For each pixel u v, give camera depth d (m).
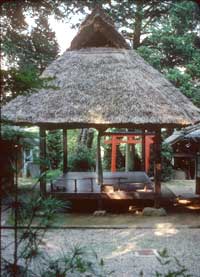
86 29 11.76
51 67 11.32
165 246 7.45
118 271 5.93
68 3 14.13
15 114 9.67
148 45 19.66
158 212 10.12
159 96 10.19
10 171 2.88
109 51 11.62
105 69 10.91
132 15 17.31
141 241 7.83
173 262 6.42
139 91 10.16
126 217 9.98
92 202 11.62
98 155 10.54
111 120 9.46
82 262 3.75
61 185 11.73
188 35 19.17
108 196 10.24
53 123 9.54
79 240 7.86
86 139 19.91
